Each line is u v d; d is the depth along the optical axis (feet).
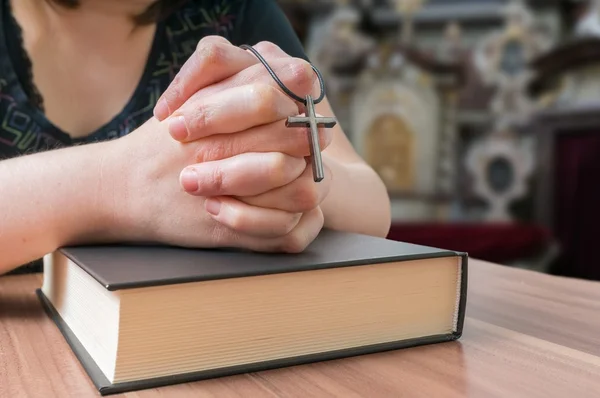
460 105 12.10
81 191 1.83
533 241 7.38
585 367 1.60
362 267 1.67
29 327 1.77
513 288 2.12
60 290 1.83
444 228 7.65
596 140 9.77
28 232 1.83
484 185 11.82
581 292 2.09
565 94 10.83
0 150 2.40
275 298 1.61
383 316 1.69
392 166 11.71
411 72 11.50
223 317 1.58
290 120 1.69
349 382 1.54
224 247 1.79
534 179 11.43
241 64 1.76
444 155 11.66
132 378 1.52
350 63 11.77
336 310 1.66
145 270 1.59
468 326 1.82
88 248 1.82
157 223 1.81
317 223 1.80
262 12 2.93
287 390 1.51
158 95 2.59
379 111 11.69
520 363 1.62
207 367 1.57
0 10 2.40
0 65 2.39
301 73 1.72
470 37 12.26
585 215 9.80
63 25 2.41
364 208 2.25
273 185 1.69
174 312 1.55
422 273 1.72
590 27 11.39
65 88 2.47
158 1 2.42
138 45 2.56
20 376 1.55
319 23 12.71
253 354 1.60
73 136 2.51
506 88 11.84
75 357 1.62
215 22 2.79
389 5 12.52
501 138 11.75
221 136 1.73
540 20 11.85
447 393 1.50
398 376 1.56
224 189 1.71
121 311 1.51
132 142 1.84
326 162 2.22
